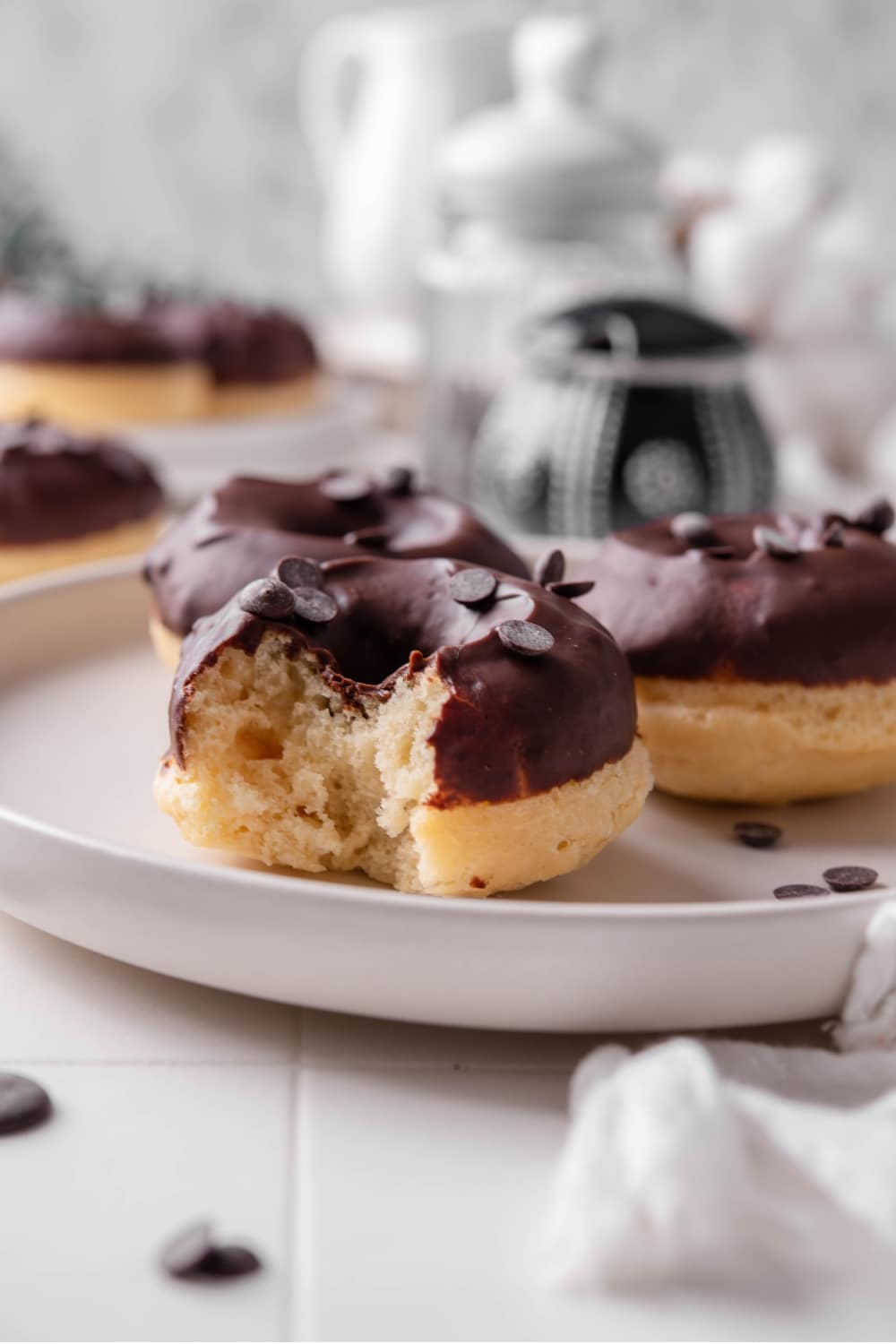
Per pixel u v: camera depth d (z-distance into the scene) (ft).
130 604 1.70
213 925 1.23
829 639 1.43
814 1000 1.25
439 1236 1.15
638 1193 1.12
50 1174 1.17
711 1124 1.13
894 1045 1.25
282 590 1.34
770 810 1.47
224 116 4.05
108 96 4.00
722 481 1.91
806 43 4.09
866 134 4.18
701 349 1.90
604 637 1.36
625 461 1.89
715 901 1.36
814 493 2.32
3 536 1.86
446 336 2.28
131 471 1.95
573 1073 1.25
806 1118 1.15
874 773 1.45
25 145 4.01
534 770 1.29
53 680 1.61
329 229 3.53
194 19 3.96
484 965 1.21
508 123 2.37
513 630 1.31
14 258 3.76
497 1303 1.12
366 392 2.90
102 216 4.09
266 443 2.30
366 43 3.10
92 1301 1.11
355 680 1.36
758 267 2.27
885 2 4.06
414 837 1.30
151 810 1.43
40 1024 1.27
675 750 1.44
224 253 4.17
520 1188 1.18
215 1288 1.12
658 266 2.37
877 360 2.34
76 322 2.32
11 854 1.27
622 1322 1.11
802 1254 1.14
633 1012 1.23
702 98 4.14
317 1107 1.22
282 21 3.98
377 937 1.21
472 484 2.02
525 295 2.24
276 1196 1.17
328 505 1.57
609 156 2.28
